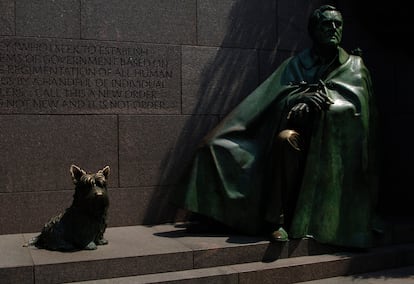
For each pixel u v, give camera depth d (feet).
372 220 20.35
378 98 26.35
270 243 18.57
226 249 17.90
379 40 26.16
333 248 19.66
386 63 25.93
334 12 20.71
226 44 24.66
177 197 20.01
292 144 18.85
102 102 22.40
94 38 22.31
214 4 24.44
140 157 22.97
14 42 21.18
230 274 17.01
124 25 22.81
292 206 19.67
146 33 23.17
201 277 16.65
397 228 21.25
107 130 22.45
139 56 23.03
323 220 19.45
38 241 18.33
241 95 24.85
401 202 25.30
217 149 20.17
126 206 22.68
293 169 19.07
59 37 21.80
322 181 19.60
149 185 23.07
